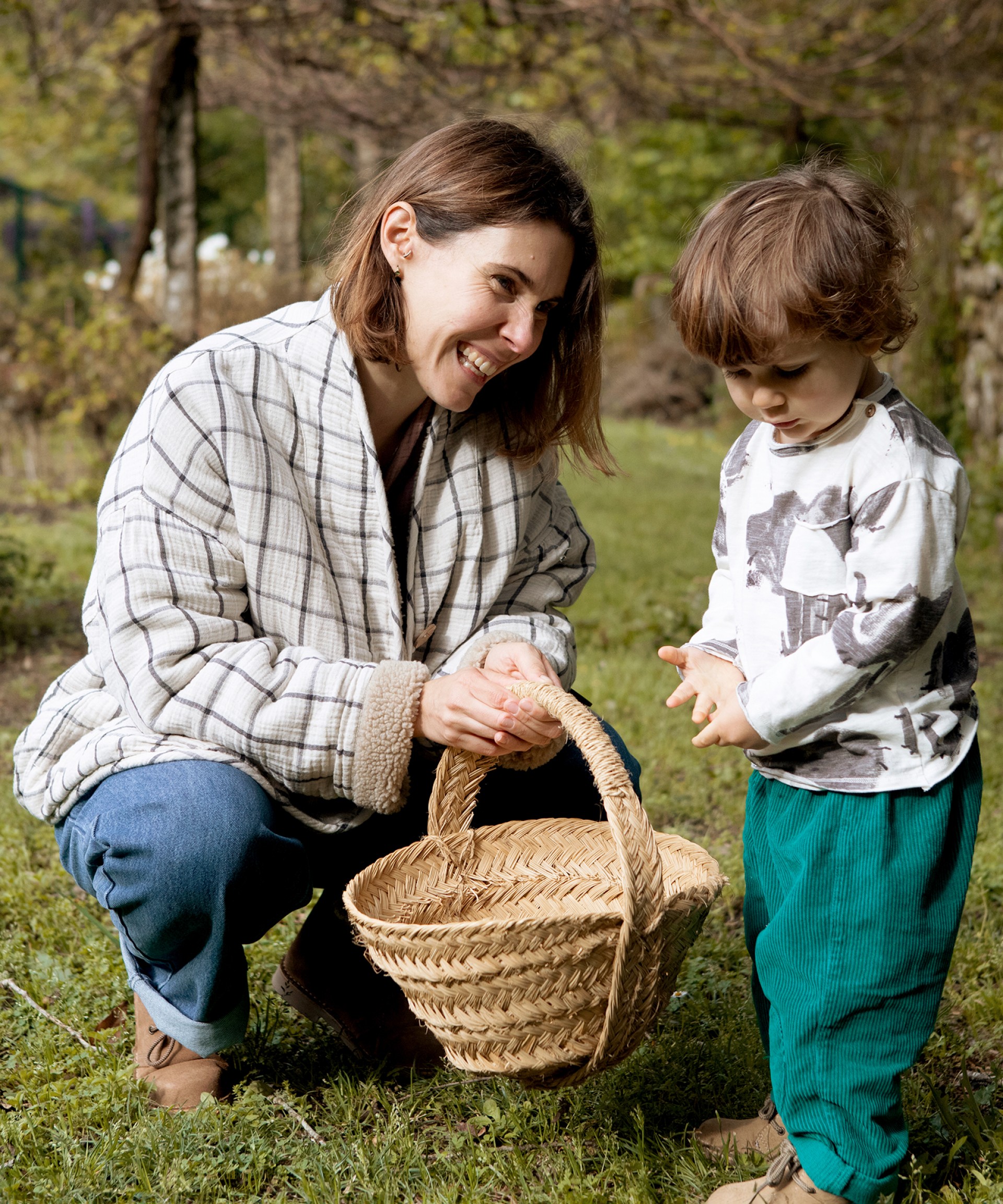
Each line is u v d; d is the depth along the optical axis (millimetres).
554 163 2287
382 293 2293
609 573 7762
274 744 2225
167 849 2141
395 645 2441
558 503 2777
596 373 2498
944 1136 2260
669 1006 2703
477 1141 2275
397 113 10234
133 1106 2268
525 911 2338
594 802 2643
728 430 17125
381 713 2219
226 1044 2299
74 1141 2150
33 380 10422
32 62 9492
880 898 2002
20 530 8648
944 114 10305
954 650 2082
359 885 2137
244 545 2320
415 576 2521
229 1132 2197
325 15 8586
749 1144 2227
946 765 2016
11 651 5852
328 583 2395
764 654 2137
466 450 2520
